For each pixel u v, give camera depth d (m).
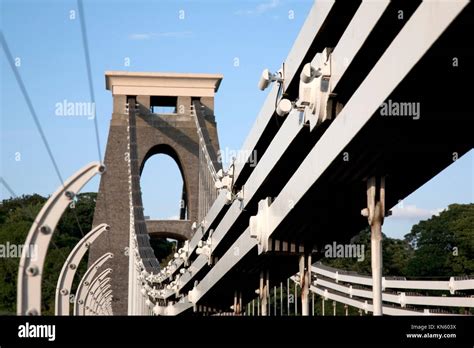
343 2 21.58
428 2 15.20
